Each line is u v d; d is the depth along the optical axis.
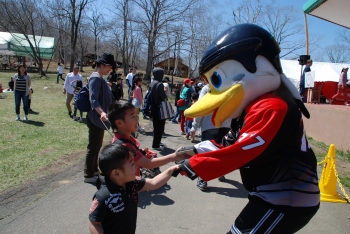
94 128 4.36
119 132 2.69
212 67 1.99
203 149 2.13
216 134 4.42
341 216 3.88
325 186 4.53
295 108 1.86
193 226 3.38
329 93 16.19
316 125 9.14
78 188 4.25
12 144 6.24
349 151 7.16
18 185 4.21
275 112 1.72
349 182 5.23
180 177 5.05
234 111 1.94
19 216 3.38
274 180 1.80
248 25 1.96
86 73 33.16
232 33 1.92
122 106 2.63
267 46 1.91
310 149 1.94
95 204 1.91
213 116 2.06
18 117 8.82
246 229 1.80
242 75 1.87
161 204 3.92
